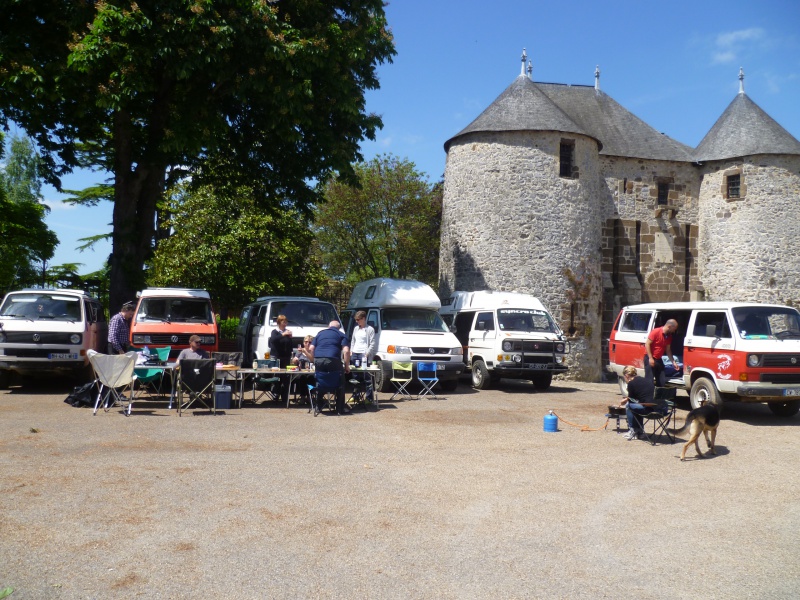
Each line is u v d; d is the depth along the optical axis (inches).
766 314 484.1
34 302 585.9
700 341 497.0
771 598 180.9
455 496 272.4
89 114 712.4
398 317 652.1
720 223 1055.0
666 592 184.1
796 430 446.0
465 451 361.4
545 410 526.3
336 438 388.5
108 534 218.7
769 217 1013.2
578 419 482.9
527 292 924.6
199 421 433.4
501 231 936.3
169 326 575.5
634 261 1049.5
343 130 721.0
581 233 948.6
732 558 209.5
